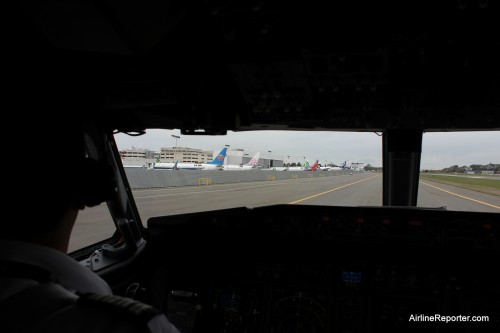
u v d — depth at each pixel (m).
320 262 2.38
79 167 0.74
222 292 2.41
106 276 2.58
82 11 1.70
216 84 2.37
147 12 1.78
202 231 2.53
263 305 2.34
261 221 2.47
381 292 2.24
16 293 0.58
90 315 0.58
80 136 0.76
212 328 2.34
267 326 2.29
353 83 2.24
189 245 2.55
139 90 2.41
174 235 2.58
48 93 0.70
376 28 1.75
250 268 2.45
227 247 2.51
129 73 2.29
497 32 1.67
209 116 2.46
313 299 2.30
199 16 1.83
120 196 2.98
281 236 2.45
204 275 2.48
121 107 2.60
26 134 0.65
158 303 2.48
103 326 0.56
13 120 0.64
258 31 1.87
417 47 1.83
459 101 2.42
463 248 2.21
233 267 2.47
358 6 1.63
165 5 1.72
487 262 2.17
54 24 1.78
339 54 1.95
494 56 1.86
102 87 2.32
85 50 2.08
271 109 2.79
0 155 0.63
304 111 2.79
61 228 0.71
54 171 0.68
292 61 2.08
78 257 2.74
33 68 0.71
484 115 2.71
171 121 2.87
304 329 2.25
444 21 1.65
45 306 0.58
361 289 2.27
